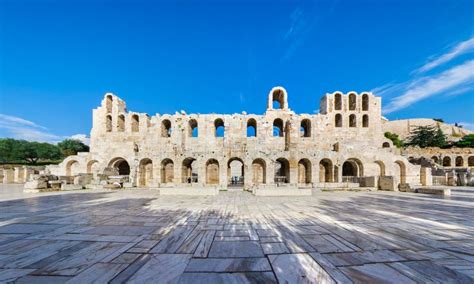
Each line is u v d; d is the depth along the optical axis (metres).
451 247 7.00
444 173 42.22
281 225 9.59
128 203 16.42
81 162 39.56
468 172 40.22
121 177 36.38
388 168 38.78
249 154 35.97
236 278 5.03
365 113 50.34
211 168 48.19
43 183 27.48
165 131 50.09
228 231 8.65
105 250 6.68
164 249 6.75
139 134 47.28
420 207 14.70
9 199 19.28
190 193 23.02
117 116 48.09
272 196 21.83
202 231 8.65
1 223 10.02
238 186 38.53
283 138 46.81
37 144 95.12
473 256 6.31
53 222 10.18
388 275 5.19
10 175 49.41
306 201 17.73
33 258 6.11
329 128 49.41
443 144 95.56
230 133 46.31
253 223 9.93
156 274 5.21
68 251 6.60
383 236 8.05
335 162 37.56
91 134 47.62
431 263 5.84
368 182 32.69
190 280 4.94
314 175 36.88
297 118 45.69
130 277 5.07
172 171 46.09
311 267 5.57
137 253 6.44
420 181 38.78
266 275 5.18
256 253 6.44
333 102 50.19
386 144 54.84
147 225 9.58
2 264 5.74
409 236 8.06
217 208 13.99
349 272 5.33
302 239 7.68
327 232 8.52
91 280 4.94
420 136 99.50
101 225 9.59
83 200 18.44
